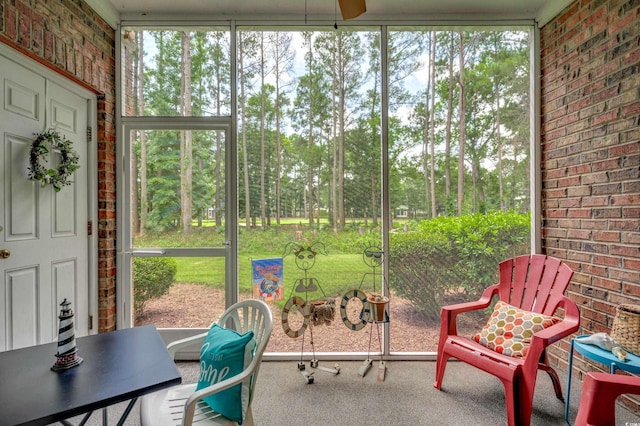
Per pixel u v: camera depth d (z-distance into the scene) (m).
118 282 2.44
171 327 2.45
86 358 1.16
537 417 1.73
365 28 2.47
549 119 2.39
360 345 2.46
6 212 1.67
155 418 1.20
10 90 1.68
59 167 1.93
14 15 1.61
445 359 1.99
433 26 2.46
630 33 1.76
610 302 1.88
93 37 2.20
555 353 2.29
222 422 1.17
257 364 1.22
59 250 2.02
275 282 2.45
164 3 2.30
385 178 2.48
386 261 2.47
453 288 2.50
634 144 1.75
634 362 1.45
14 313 1.72
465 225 2.52
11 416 0.82
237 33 2.47
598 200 1.97
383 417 1.73
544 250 2.45
